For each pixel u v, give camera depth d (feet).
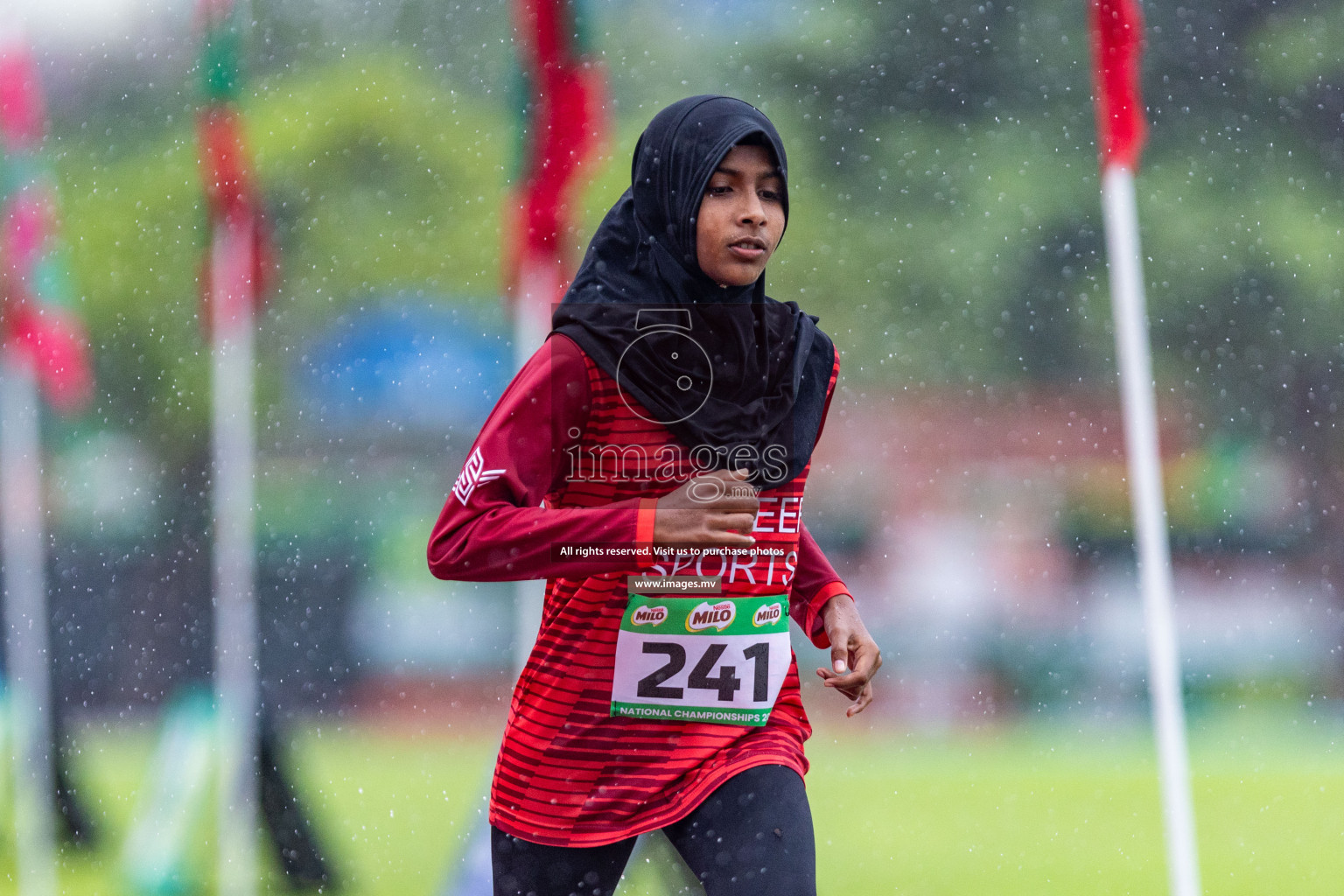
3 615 95.25
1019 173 196.34
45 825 72.18
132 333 172.55
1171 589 155.12
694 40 197.88
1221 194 198.39
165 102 179.83
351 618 150.51
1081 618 149.59
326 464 169.89
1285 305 194.80
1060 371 190.08
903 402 187.32
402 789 88.48
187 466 169.89
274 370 172.96
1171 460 185.98
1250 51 202.49
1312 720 124.57
